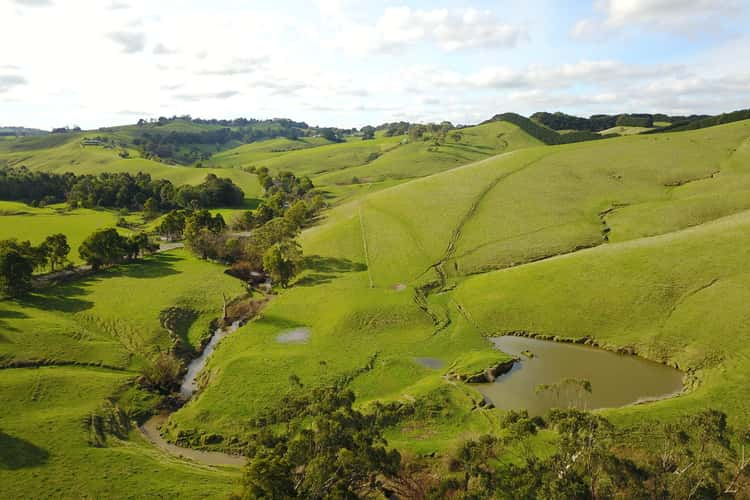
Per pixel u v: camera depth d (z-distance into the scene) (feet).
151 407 161.27
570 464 90.63
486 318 212.02
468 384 162.20
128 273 289.12
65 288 255.50
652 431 124.47
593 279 215.92
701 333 173.47
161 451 136.05
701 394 142.61
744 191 292.81
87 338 196.24
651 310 191.42
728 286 187.73
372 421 122.83
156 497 109.91
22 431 133.39
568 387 156.66
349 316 215.51
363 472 93.04
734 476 92.99
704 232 229.86
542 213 311.06
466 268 263.70
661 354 174.19
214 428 144.15
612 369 170.09
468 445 108.88
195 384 178.19
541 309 208.74
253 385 164.14
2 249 239.09
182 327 223.51
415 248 291.79
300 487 86.94
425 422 141.59
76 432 135.85
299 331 215.51
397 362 178.91
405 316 215.31
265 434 117.91
